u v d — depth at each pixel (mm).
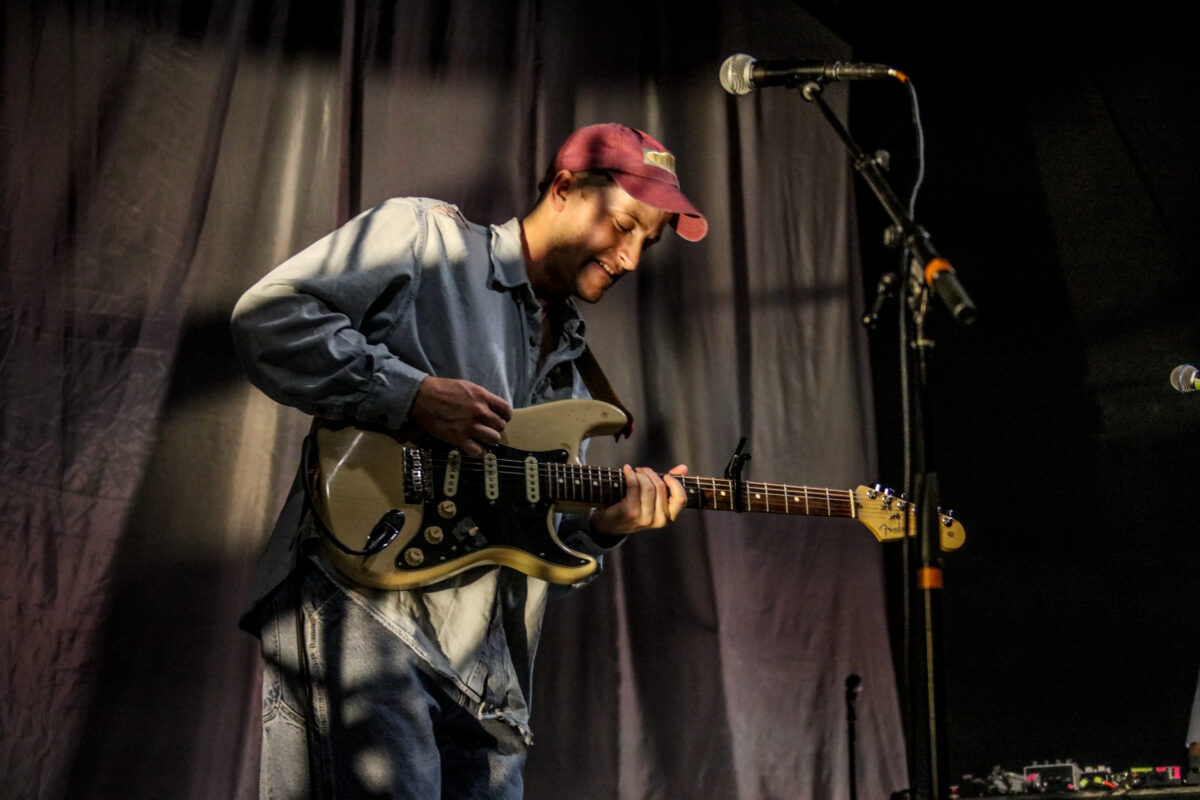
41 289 2676
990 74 3982
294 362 1712
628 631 3197
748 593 3350
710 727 3166
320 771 1665
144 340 2764
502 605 1916
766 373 3518
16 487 2572
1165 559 3646
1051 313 3799
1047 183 3902
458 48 3291
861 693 3361
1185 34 3928
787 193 3672
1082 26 3992
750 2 3760
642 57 3617
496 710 1802
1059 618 3578
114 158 2809
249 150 2977
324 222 3012
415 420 1771
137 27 2893
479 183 3225
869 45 3924
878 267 3785
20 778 2459
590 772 3041
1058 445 3703
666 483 2141
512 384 2000
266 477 2824
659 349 3410
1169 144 3873
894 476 3682
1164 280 3795
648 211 2059
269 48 3047
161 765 2592
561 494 1951
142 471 2707
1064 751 3488
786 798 3215
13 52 2746
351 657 1685
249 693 2719
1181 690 3580
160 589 2674
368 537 1720
